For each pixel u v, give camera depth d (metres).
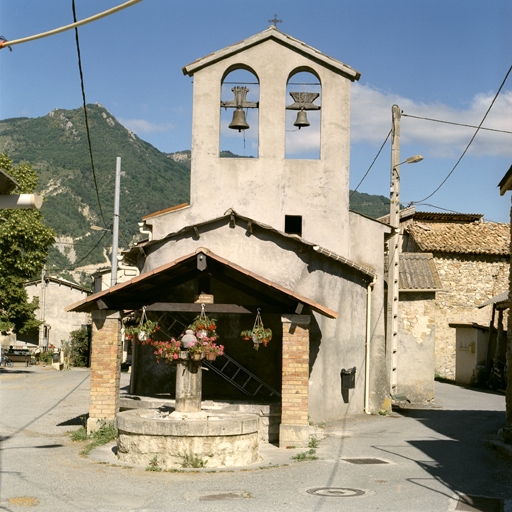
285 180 18.55
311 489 9.50
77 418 16.62
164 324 16.64
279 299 13.53
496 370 26.41
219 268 13.48
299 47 18.62
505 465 11.30
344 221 18.50
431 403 21.09
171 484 9.81
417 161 19.09
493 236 32.62
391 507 8.41
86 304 14.10
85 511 8.12
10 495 8.81
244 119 18.39
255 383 16.58
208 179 18.58
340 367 17.25
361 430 15.33
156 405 14.43
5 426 15.29
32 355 45.50
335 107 18.69
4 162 30.42
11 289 31.28
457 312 31.25
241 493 9.23
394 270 19.50
